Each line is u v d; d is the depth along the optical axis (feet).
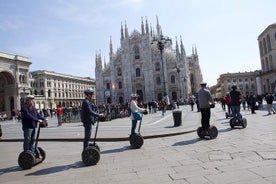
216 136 33.94
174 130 45.06
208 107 34.27
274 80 191.62
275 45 193.77
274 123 45.24
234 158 22.09
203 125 34.71
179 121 53.36
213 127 33.73
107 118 89.35
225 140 31.48
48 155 30.73
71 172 21.97
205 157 23.44
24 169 24.21
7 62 209.97
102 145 36.32
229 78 366.84
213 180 16.97
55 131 61.16
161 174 19.29
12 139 49.24
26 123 25.02
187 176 18.26
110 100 265.95
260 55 224.53
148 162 23.48
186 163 21.89
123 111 112.37
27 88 228.43
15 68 217.97
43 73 297.94
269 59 202.90
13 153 34.40
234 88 42.39
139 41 260.62
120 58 268.21
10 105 220.02
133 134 31.89
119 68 268.21
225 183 16.25
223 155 23.54
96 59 276.21
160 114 113.91
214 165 20.51
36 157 26.07
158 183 17.26
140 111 32.30
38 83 299.38
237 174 17.78
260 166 19.16
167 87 247.29
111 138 40.16
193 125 52.47
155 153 27.37
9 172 23.62
